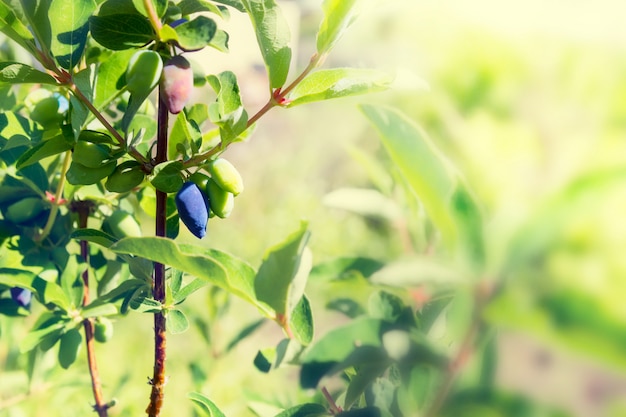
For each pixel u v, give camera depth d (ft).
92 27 1.91
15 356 2.65
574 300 1.60
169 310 2.02
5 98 2.34
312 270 1.93
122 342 4.11
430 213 1.68
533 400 1.66
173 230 2.12
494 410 1.68
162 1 1.89
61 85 1.96
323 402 2.06
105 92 2.00
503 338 1.68
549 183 1.66
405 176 1.70
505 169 1.73
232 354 3.45
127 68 1.92
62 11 1.95
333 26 1.90
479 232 1.65
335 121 8.19
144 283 2.04
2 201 2.19
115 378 3.60
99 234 2.03
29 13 1.93
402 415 1.77
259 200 9.04
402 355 1.70
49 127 2.08
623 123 1.68
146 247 1.81
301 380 1.78
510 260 1.63
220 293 2.76
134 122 2.20
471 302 1.66
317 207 8.83
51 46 1.96
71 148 1.99
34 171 2.21
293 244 1.77
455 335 1.69
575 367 1.64
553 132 1.71
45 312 2.22
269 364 1.92
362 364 1.83
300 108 8.74
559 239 1.61
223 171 1.97
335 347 1.79
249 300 1.84
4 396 2.58
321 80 1.92
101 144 1.98
